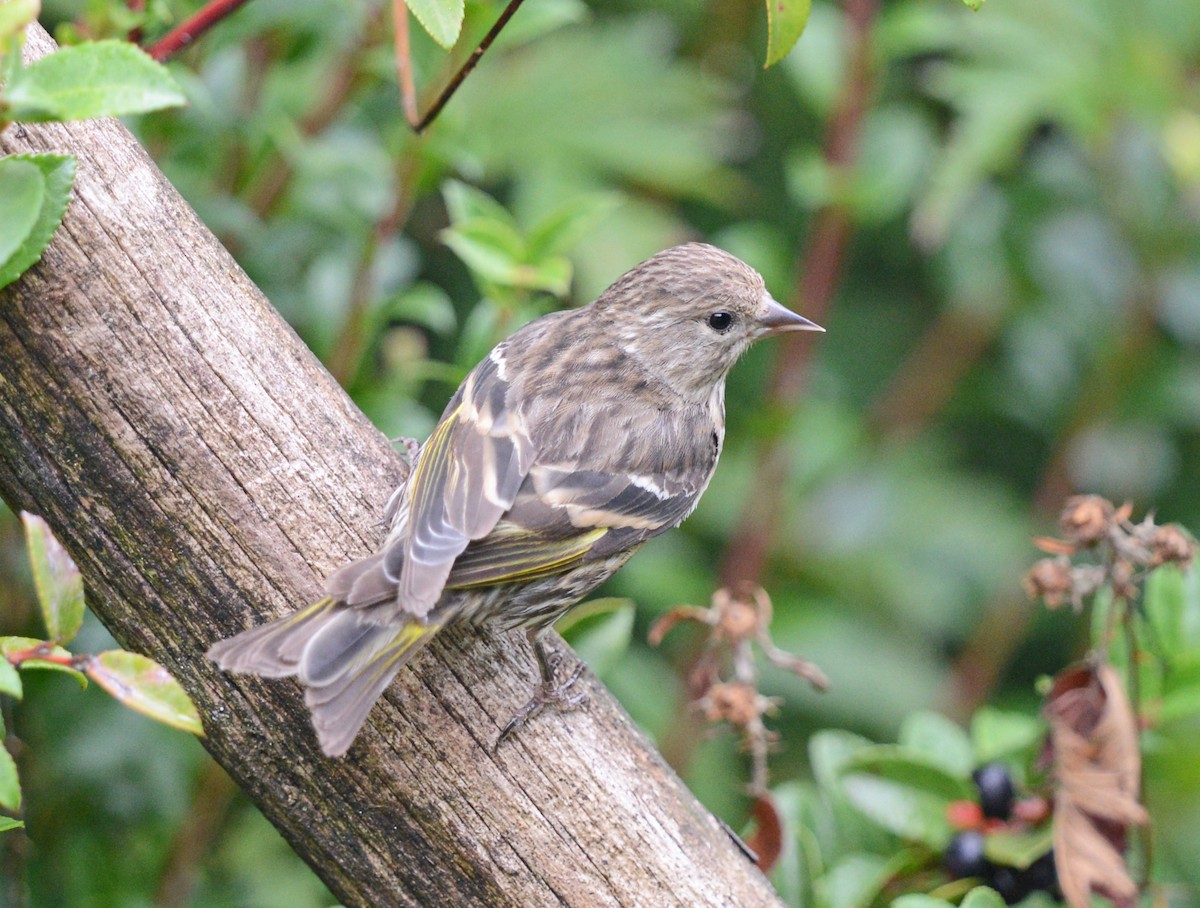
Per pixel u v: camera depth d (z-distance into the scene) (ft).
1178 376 38.27
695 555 37.47
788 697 35.60
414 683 20.54
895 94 39.93
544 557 22.72
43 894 26.45
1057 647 40.19
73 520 19.99
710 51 38.50
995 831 23.43
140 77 16.63
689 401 27.50
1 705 23.61
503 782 20.56
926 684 36.40
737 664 22.49
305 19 28.32
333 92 28.91
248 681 20.02
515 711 20.84
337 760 20.17
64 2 28.53
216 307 20.34
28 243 18.79
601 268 34.40
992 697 38.63
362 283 26.86
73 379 19.62
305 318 28.07
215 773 27.27
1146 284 38.29
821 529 37.65
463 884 20.57
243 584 20.10
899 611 37.45
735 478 36.24
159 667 16.51
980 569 38.04
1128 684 24.22
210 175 28.55
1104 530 21.94
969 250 38.60
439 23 18.30
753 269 28.37
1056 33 35.53
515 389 24.91
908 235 40.19
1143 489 39.14
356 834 20.45
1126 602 22.68
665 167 34.83
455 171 35.58
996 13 35.60
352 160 27.94
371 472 20.97
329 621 19.31
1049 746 23.12
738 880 21.27
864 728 35.86
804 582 37.47
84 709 26.73
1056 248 38.55
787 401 34.22
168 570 20.07
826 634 35.81
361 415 21.45
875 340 40.50
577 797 20.77
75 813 26.91
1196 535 39.04
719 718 22.44
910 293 41.06
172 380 19.93
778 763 35.60
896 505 38.14
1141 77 35.29
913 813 23.73
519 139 34.65
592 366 26.11
